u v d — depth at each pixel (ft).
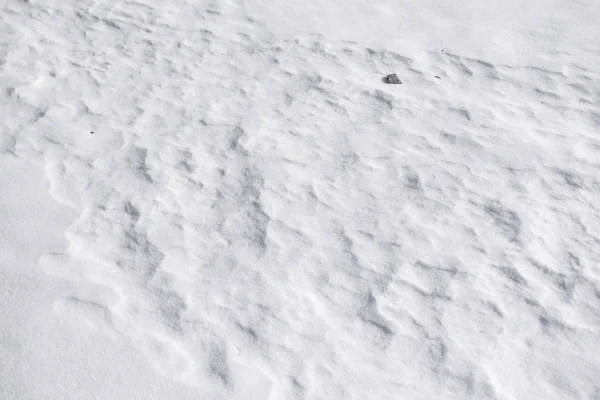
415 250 13.15
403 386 10.71
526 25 20.76
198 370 10.87
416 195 14.52
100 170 15.03
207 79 18.48
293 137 16.26
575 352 11.13
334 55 19.47
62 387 10.51
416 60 19.15
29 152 15.42
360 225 13.76
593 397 10.49
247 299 12.10
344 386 10.70
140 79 18.42
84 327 11.42
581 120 16.72
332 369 10.95
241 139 16.20
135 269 12.60
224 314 11.81
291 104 17.46
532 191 14.55
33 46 19.72
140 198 14.33
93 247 13.03
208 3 22.26
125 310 11.77
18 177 14.65
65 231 13.35
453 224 13.75
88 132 16.22
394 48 19.71
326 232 13.58
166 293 12.14
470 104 17.35
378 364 11.04
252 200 14.39
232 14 21.66
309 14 21.59
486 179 14.92
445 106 17.29
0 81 17.94
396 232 13.57
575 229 13.56
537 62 18.97
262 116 17.01
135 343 11.23
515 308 11.91
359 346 11.32
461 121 16.74
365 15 21.47
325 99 17.62
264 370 10.93
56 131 16.17
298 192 14.61
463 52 19.47
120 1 22.38
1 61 18.90
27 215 13.67
